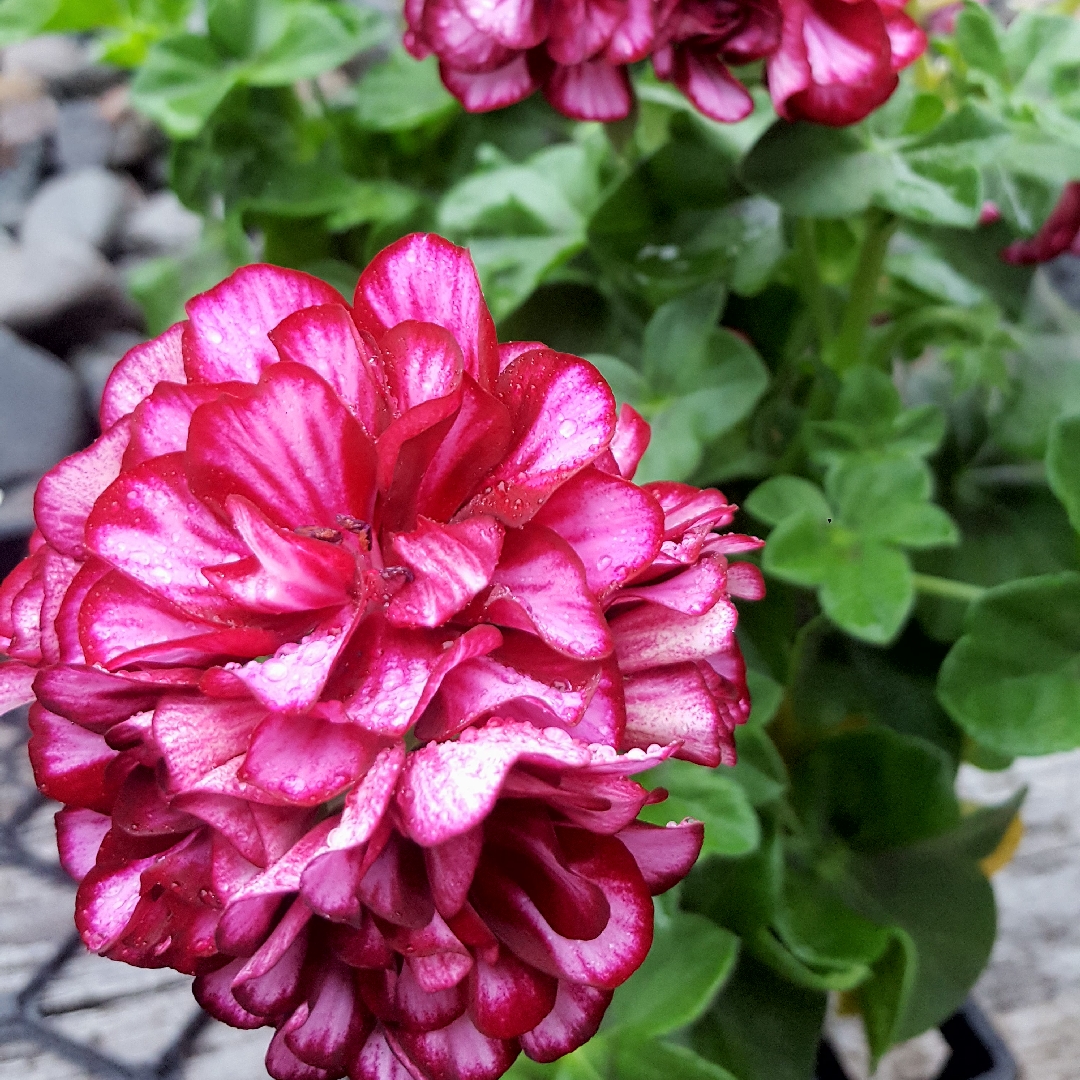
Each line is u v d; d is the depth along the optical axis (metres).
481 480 0.15
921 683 0.25
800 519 0.24
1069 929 0.30
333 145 0.33
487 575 0.14
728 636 0.15
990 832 0.24
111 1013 0.28
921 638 0.26
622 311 0.29
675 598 0.15
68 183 0.65
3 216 0.66
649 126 0.28
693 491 0.16
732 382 0.25
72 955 0.29
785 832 0.25
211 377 0.15
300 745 0.14
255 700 0.14
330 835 0.13
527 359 0.15
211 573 0.14
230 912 0.13
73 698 0.14
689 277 0.27
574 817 0.14
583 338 0.29
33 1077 0.26
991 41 0.24
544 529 0.14
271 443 0.14
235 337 0.15
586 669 0.14
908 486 0.24
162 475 0.14
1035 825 0.32
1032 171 0.24
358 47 0.31
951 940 0.24
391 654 0.14
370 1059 0.16
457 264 0.15
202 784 0.13
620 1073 0.21
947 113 0.24
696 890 0.23
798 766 0.25
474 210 0.29
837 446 0.25
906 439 0.25
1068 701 0.22
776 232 0.27
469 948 0.14
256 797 0.13
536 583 0.14
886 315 0.32
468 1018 0.15
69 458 0.16
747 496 0.27
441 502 0.15
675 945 0.22
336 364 0.15
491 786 0.13
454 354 0.14
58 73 0.71
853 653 0.25
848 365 0.27
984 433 0.27
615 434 0.17
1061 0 0.27
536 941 0.15
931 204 0.23
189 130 0.30
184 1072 0.27
